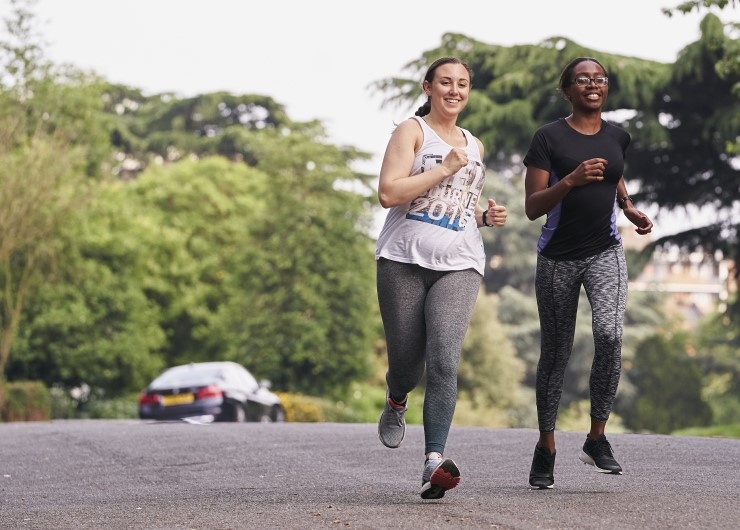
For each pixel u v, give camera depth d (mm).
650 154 25078
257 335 39062
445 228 5578
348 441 9688
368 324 39375
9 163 27828
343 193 39750
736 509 5023
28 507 5957
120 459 8664
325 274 39188
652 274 106938
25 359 34469
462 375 47719
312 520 4809
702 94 24422
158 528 4762
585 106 5867
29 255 29641
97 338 35781
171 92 59188
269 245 39125
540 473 6031
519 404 48250
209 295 45000
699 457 7832
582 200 5805
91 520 5094
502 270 51719
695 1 14750
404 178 5488
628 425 51188
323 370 38938
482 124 24844
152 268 42219
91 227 36062
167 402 21219
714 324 28609
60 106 32469
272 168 39906
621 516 4820
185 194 47344
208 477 7285
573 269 5918
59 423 15922
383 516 4875
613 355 5855
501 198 50438
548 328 6008
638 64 24125
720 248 25703
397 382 5852
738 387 62125
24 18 30781
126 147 57125
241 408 21719
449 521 4703
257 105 57844
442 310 5516
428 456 5371
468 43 25781
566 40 24766
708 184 25469
